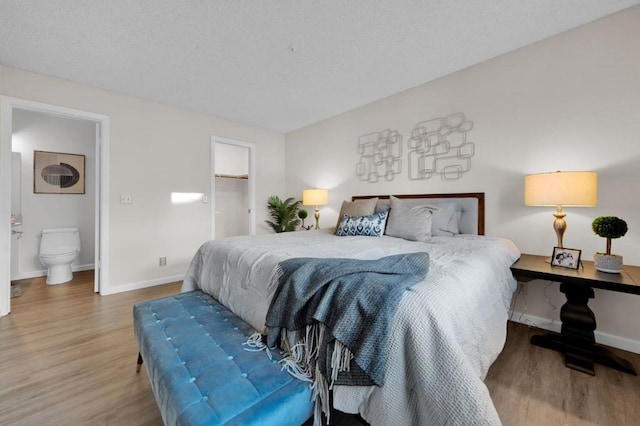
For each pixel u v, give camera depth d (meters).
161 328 1.35
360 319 0.94
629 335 1.81
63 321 2.25
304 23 1.87
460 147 2.57
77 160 3.91
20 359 1.70
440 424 0.77
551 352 1.79
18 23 1.83
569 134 2.00
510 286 1.71
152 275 3.25
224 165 5.24
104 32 1.94
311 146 4.18
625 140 1.80
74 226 3.89
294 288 1.15
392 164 3.12
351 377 0.92
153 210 3.26
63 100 2.66
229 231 5.32
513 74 2.25
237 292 1.56
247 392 0.90
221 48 2.16
